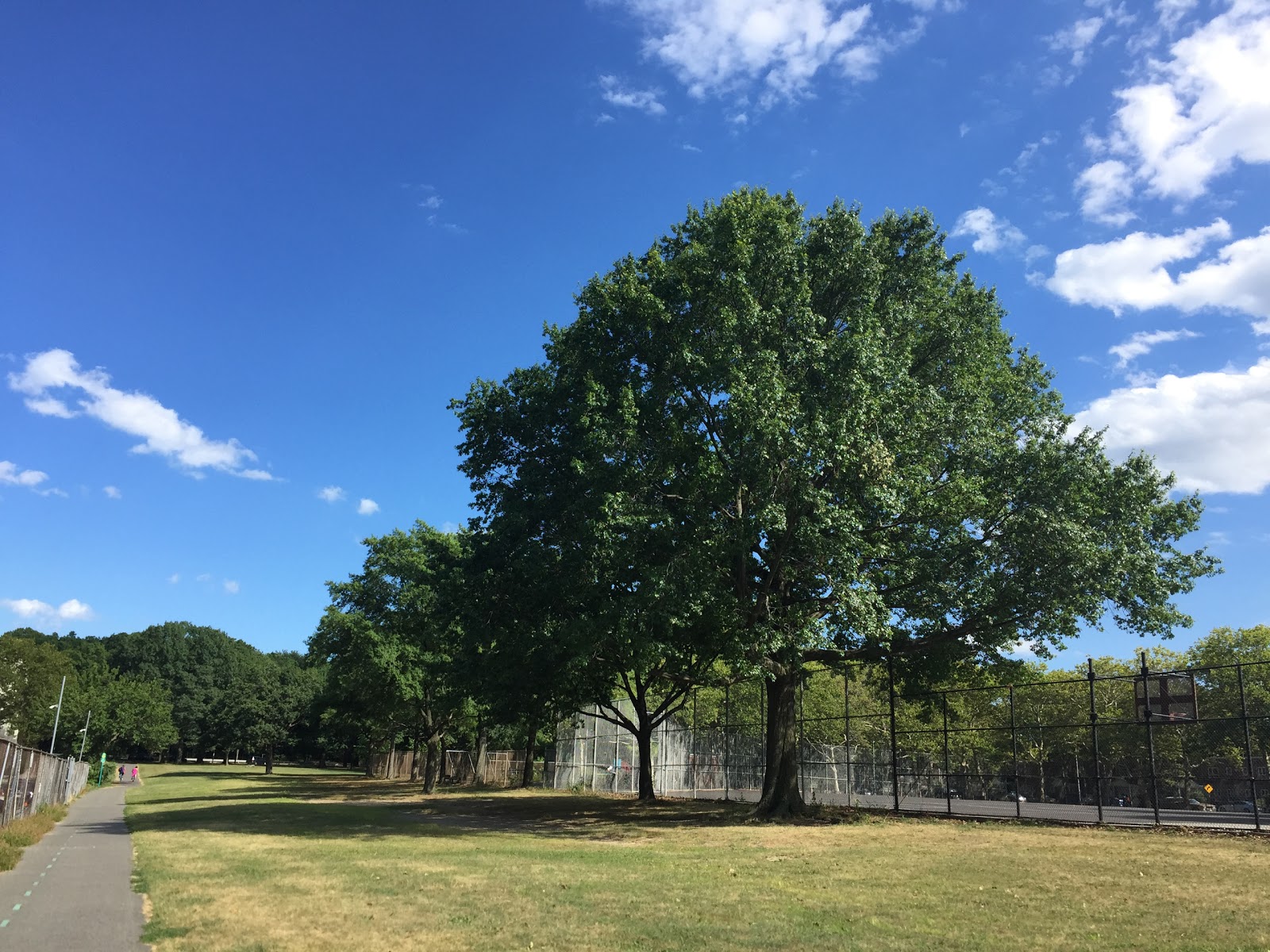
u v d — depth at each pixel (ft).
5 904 37.37
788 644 75.31
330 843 62.44
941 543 80.07
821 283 86.28
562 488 83.10
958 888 41.83
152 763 424.46
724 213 80.84
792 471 71.51
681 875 45.96
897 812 92.48
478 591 86.48
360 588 163.63
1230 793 108.27
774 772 89.25
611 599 76.38
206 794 146.20
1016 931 31.30
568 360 87.97
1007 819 83.61
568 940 29.35
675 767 148.87
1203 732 158.40
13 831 60.70
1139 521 81.71
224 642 478.59
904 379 77.46
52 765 98.63
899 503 73.46
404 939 29.55
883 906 36.45
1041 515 75.05
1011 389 91.25
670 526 73.20
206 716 412.77
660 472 77.82
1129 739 164.14
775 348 78.23
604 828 77.61
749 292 76.43
